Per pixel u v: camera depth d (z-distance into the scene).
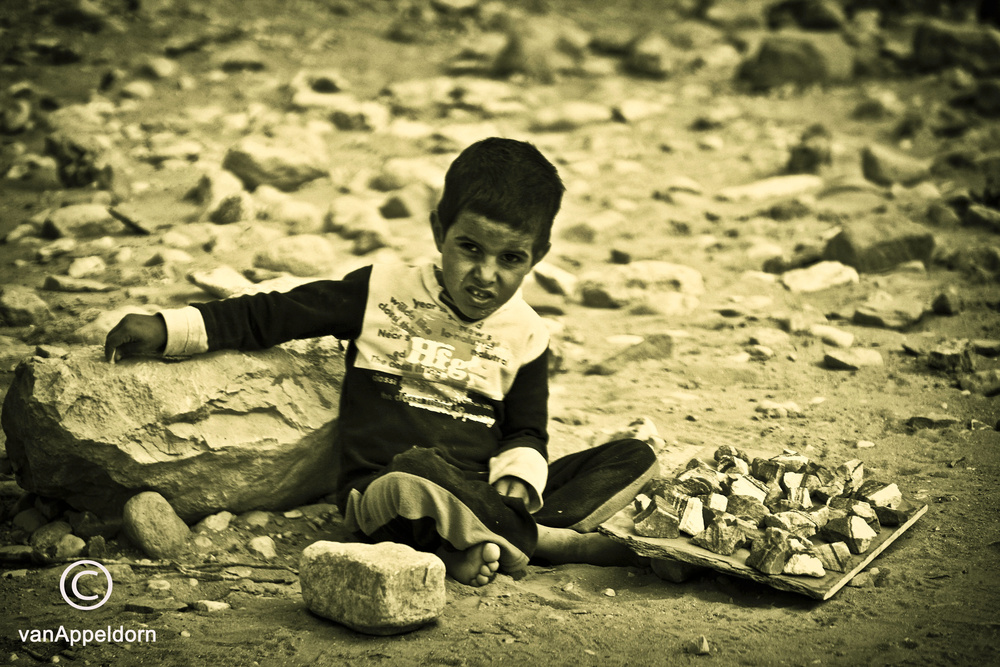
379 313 2.94
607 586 2.75
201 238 5.59
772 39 10.40
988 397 4.15
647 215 6.69
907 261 5.90
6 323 4.39
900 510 2.95
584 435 3.64
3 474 3.21
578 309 5.27
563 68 10.29
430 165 6.93
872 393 4.21
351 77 9.59
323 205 6.42
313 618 2.50
